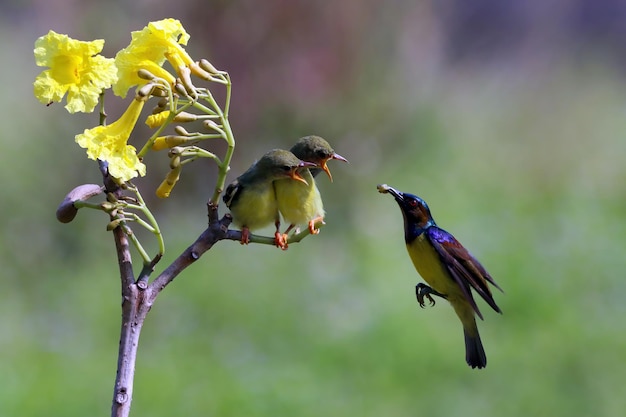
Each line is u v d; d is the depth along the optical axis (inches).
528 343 473.1
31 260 563.5
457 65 1055.6
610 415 424.5
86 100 142.9
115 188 151.2
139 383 425.7
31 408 410.6
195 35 669.3
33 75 836.0
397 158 725.9
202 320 492.1
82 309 510.6
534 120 828.6
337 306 505.0
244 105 667.4
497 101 892.6
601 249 565.0
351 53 692.1
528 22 1211.9
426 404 426.6
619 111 858.8
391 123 720.3
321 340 474.0
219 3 666.8
